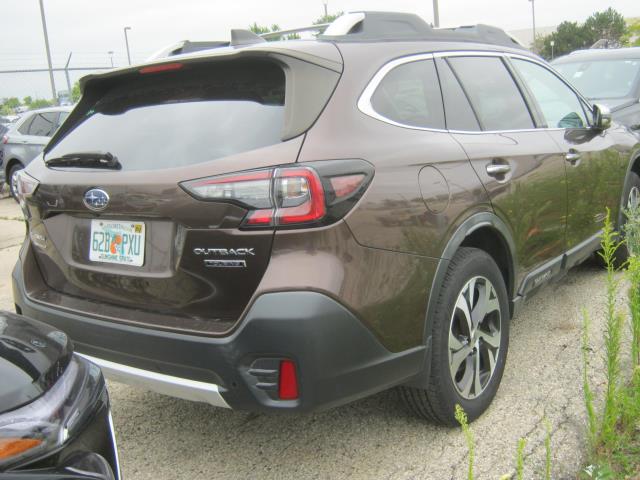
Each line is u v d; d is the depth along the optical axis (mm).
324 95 2512
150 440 3096
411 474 2678
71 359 2045
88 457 1818
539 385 3348
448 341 2773
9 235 8672
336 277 2279
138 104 2865
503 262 3314
